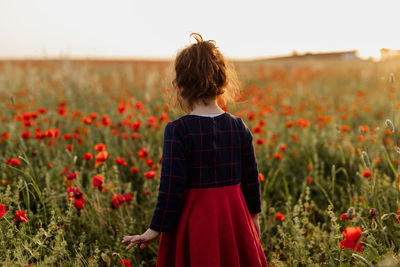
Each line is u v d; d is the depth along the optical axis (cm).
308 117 584
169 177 152
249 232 167
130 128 443
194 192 158
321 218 286
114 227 254
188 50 162
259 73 1338
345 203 285
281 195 308
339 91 921
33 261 200
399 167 256
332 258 196
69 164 333
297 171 377
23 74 942
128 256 210
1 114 549
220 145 161
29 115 387
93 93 709
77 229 246
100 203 261
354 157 347
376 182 256
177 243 161
